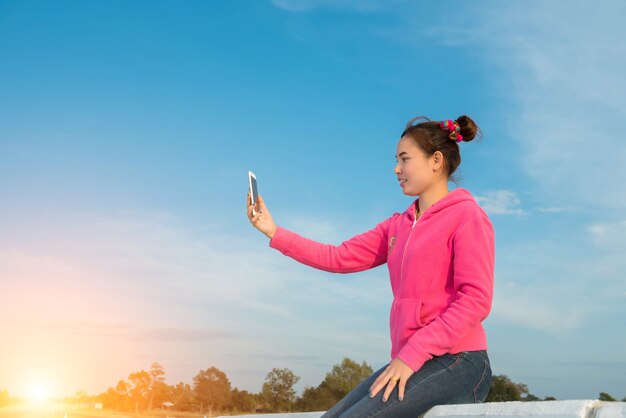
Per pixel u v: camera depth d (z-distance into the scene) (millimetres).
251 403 43875
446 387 2066
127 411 64750
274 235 2889
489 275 2129
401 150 2418
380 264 2783
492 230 2250
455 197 2268
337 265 2791
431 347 2057
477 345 2148
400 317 2270
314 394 38875
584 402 1453
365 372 38969
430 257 2217
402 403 2041
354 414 2084
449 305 2189
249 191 2875
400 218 2508
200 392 52594
